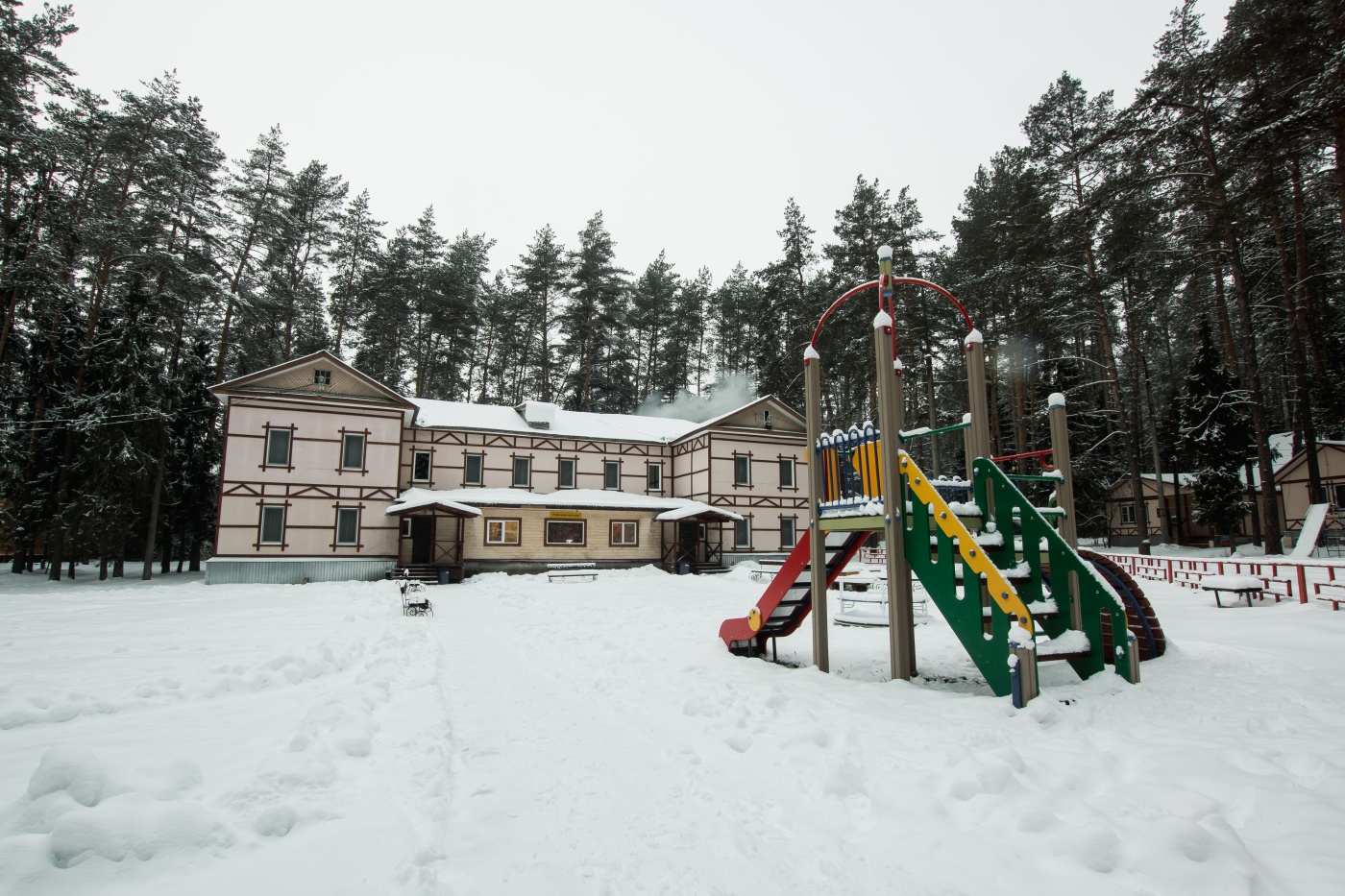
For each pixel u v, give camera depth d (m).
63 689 6.74
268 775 4.16
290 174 35.16
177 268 28.48
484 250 51.31
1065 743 4.66
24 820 3.26
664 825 3.74
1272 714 5.24
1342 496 30.05
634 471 34.53
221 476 25.45
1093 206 23.94
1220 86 21.62
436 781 4.36
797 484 34.25
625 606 15.91
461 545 27.30
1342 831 3.18
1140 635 7.63
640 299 50.66
